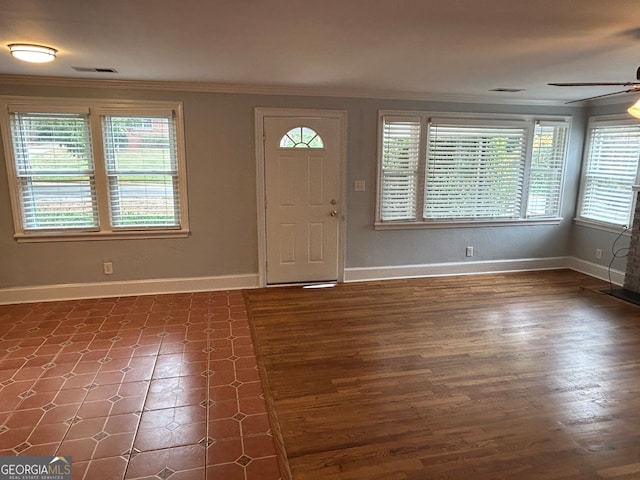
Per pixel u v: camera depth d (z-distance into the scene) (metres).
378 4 2.02
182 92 4.32
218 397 2.72
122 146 4.32
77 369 3.04
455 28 2.39
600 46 2.74
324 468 2.12
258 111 4.53
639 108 2.70
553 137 5.45
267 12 2.14
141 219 4.50
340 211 4.96
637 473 2.09
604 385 2.88
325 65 3.40
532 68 3.43
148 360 3.18
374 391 2.81
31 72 3.74
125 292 4.58
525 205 5.50
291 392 2.79
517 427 2.44
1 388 2.79
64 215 4.32
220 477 2.06
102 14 2.18
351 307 4.32
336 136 4.78
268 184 4.72
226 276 4.81
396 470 2.11
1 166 4.09
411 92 4.77
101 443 2.28
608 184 5.21
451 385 2.88
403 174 5.06
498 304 4.42
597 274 5.39
